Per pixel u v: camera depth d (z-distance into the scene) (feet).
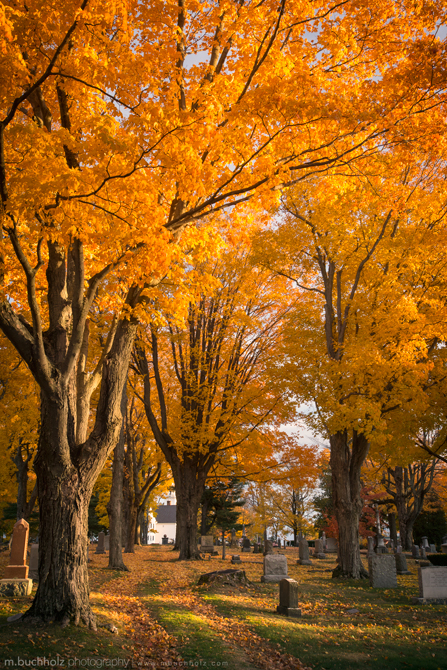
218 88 21.83
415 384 43.70
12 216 18.97
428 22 22.81
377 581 45.32
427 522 120.26
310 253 58.39
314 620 30.42
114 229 19.25
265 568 47.85
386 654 22.91
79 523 23.57
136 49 20.61
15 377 51.08
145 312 26.11
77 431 26.05
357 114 21.06
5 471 83.51
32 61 19.85
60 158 18.97
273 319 71.92
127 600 33.14
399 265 47.70
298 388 57.36
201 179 21.15
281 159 23.27
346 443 56.85
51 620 21.70
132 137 19.40
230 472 76.79
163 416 71.97
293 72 22.06
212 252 27.58
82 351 27.53
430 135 22.82
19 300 30.22
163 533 299.17
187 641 23.22
